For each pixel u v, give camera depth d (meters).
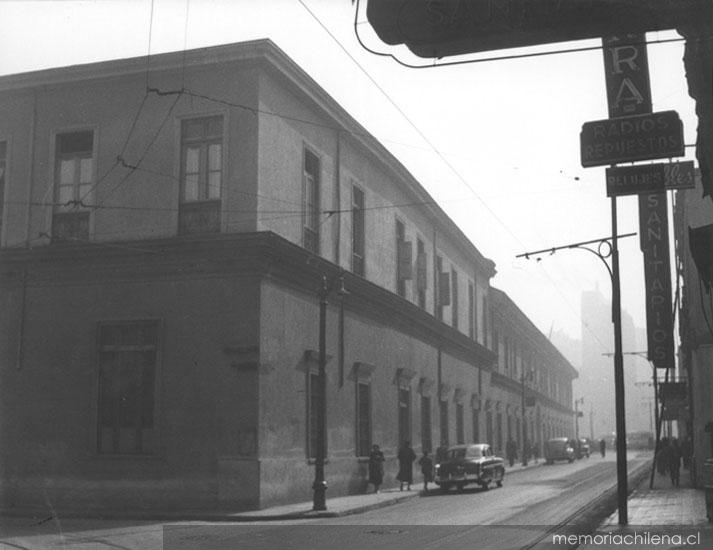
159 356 24.62
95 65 26.08
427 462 34.34
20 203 26.47
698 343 29.28
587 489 31.69
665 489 31.02
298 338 26.64
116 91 26.27
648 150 13.13
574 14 8.20
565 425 96.56
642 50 21.09
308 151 28.81
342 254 31.12
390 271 36.47
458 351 47.00
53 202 26.30
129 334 25.22
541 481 38.25
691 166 18.98
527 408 69.69
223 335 24.25
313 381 27.84
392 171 36.59
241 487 23.45
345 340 30.55
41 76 26.44
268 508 23.72
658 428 33.03
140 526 19.44
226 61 25.39
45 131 26.61
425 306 41.44
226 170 25.03
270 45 25.33
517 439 64.12
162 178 25.50
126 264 25.16
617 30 8.29
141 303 25.02
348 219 31.94
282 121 26.78
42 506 24.50
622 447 18.41
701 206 29.62
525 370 70.56
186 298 24.70
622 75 21.23
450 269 46.75
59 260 25.59
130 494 24.28
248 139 25.09
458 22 8.40
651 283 31.48
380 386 33.88
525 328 69.56
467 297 50.53
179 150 25.53
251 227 24.56
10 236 26.42
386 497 28.48
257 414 23.70
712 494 18.33
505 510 22.86
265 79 25.75
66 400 25.17
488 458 34.12
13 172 26.70
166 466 24.14
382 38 8.68
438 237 44.59
